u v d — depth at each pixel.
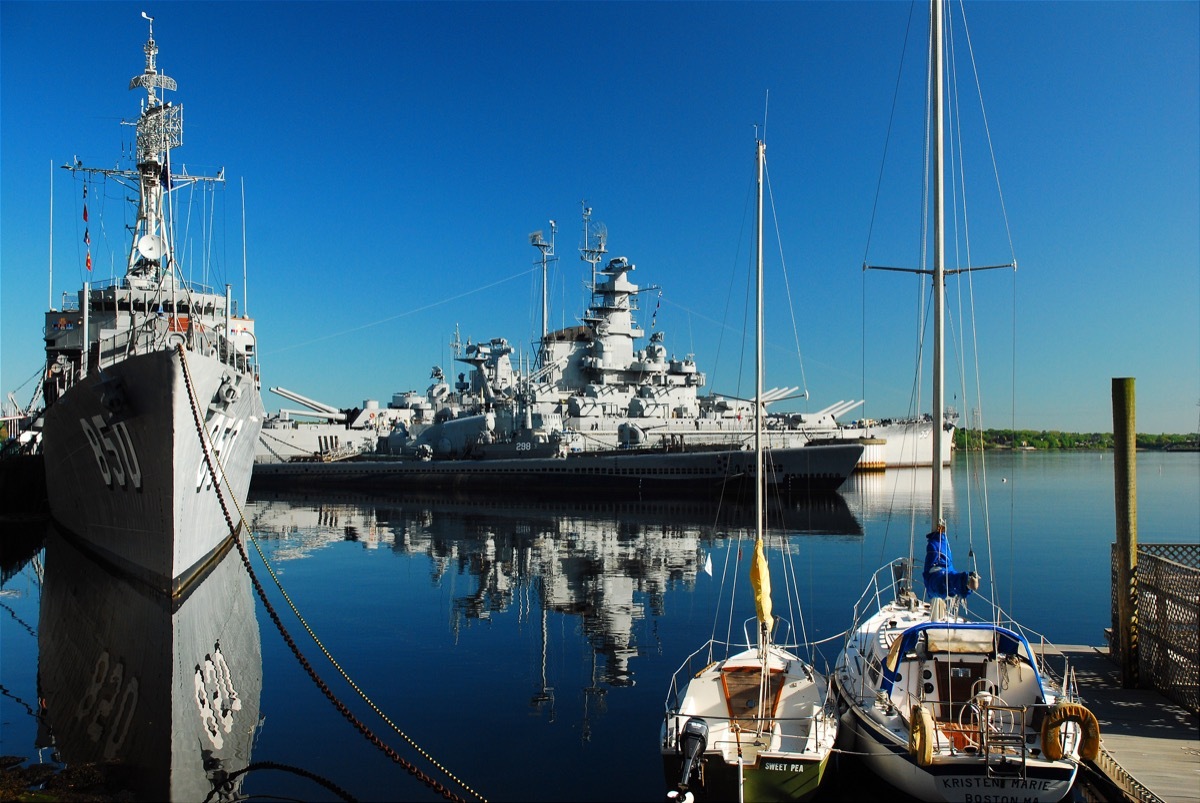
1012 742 9.52
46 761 10.71
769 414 69.06
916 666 10.60
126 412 17.58
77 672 14.38
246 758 10.96
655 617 19.16
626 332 62.22
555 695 13.62
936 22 14.16
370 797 9.88
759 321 14.34
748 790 9.59
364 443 73.88
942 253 14.16
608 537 33.25
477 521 39.62
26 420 37.62
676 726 10.07
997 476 74.25
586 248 62.12
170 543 17.80
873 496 50.81
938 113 14.20
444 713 12.76
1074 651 14.66
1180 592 11.80
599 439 57.91
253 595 21.27
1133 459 12.74
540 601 21.03
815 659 15.63
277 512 44.88
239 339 37.00
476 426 62.25
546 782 10.35
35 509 37.03
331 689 13.81
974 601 20.58
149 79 30.16
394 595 21.88
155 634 16.58
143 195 30.52
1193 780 9.59
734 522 38.03
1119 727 11.15
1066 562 26.70
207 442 18.97
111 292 32.47
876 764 10.27
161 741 11.42
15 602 20.70
